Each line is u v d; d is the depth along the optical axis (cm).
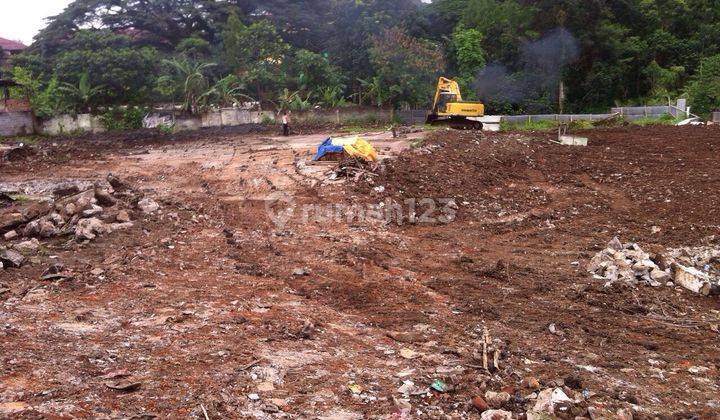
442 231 1242
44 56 4875
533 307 785
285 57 4347
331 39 4844
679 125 3175
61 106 3731
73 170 2141
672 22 5625
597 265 945
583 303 805
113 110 3753
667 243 1130
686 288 861
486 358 582
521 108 4694
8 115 3553
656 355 637
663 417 482
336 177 1577
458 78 4538
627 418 471
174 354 552
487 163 1931
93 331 604
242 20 5334
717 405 515
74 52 3838
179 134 3366
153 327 625
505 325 715
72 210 1138
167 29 5341
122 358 534
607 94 4925
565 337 679
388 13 4694
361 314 741
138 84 3834
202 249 1001
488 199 1523
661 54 5281
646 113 4025
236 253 986
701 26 5428
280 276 877
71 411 425
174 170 2012
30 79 3822
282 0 5450
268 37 4375
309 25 5259
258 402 468
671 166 1981
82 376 489
